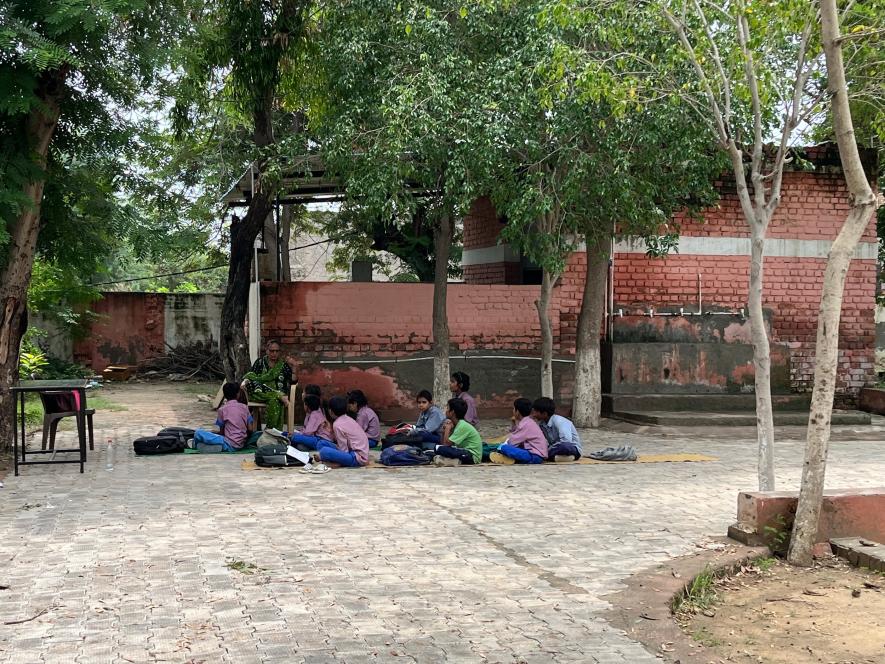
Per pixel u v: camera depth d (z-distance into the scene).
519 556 7.09
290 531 7.84
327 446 11.59
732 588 6.56
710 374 17.50
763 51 10.27
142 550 7.11
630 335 17.44
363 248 26.88
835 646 5.33
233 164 21.78
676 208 15.60
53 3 10.12
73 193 12.75
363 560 6.90
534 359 17.33
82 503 8.99
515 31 12.71
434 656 4.93
